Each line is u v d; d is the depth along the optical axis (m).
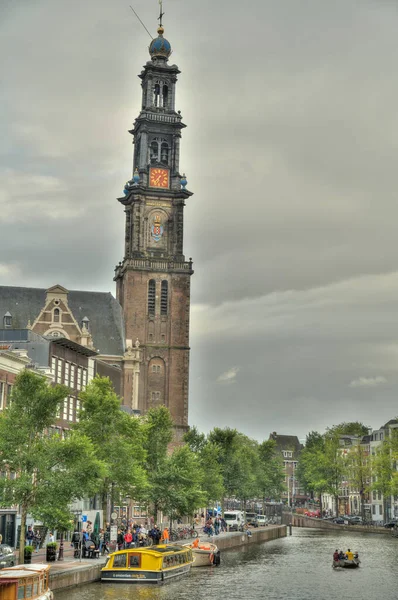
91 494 72.81
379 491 187.88
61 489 64.44
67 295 164.75
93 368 116.19
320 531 166.62
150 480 104.00
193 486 106.75
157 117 178.25
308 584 75.88
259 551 112.00
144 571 70.81
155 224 175.00
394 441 160.00
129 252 175.62
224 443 156.88
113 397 88.44
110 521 94.44
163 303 172.00
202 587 71.88
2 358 80.38
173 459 106.88
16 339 102.69
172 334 171.00
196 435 150.38
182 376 170.00
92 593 63.81
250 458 191.25
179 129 178.88
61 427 101.38
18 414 66.88
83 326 152.88
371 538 141.38
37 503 64.56
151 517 128.38
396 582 77.94
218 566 89.81
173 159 177.62
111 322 168.38
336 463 186.75
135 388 162.25
